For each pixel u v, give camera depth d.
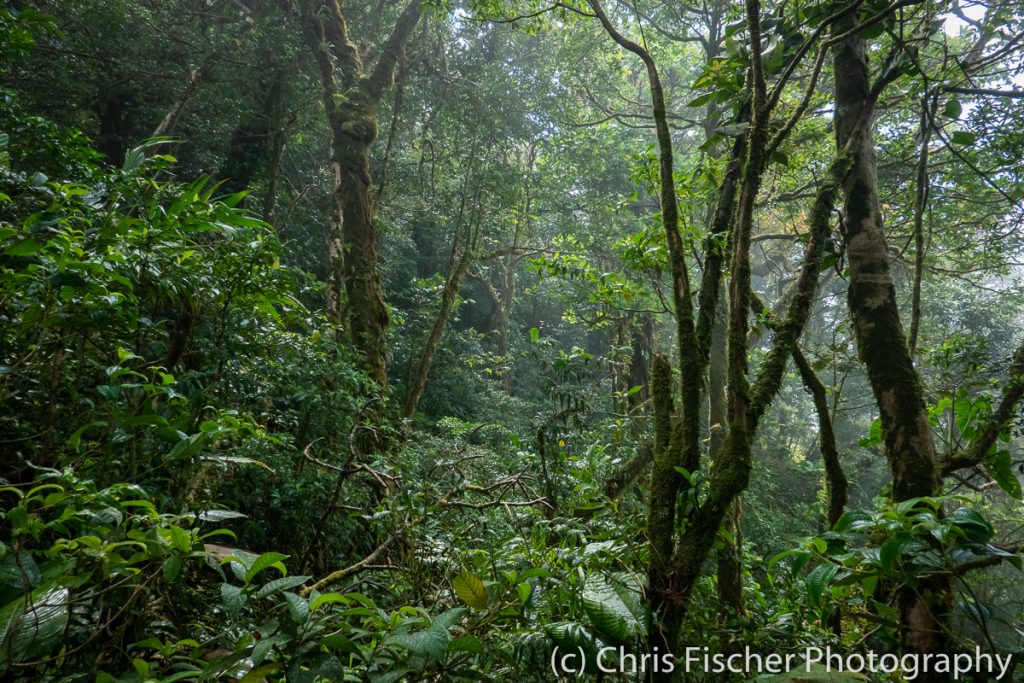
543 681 2.20
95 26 9.27
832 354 7.64
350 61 9.97
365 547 4.62
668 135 2.97
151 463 2.73
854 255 3.34
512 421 13.15
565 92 13.89
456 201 14.53
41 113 8.98
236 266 3.38
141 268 2.68
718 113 3.84
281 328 4.99
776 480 15.01
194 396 3.19
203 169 10.69
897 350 3.15
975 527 1.98
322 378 5.46
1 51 4.46
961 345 6.20
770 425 16.08
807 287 2.91
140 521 1.99
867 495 15.57
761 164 2.78
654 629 2.24
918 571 2.13
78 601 1.78
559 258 7.00
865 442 3.70
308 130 11.79
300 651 1.69
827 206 3.18
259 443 4.12
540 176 14.86
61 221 2.54
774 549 10.68
